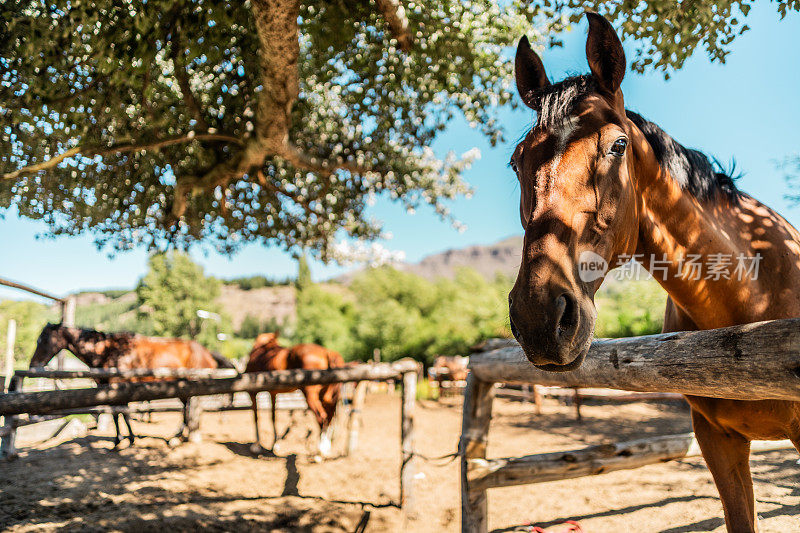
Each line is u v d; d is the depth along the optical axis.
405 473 4.03
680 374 1.35
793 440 1.56
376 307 25.50
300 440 7.16
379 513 3.94
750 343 1.15
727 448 1.73
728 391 1.22
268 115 3.80
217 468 5.36
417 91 4.90
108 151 3.89
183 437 6.71
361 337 24.36
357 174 6.20
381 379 4.18
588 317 1.15
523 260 1.19
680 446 2.63
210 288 40.06
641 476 4.52
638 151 1.46
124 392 3.09
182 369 6.36
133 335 6.84
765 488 3.76
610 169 1.28
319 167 5.19
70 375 5.60
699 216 1.53
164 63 4.44
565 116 1.33
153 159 5.01
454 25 3.78
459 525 3.71
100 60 2.80
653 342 1.52
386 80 4.57
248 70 4.18
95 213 5.04
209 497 4.29
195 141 4.49
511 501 4.05
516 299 1.12
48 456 5.52
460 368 13.38
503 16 3.93
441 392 14.06
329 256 7.70
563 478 2.40
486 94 4.80
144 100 3.77
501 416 9.36
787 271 1.56
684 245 1.52
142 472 5.02
